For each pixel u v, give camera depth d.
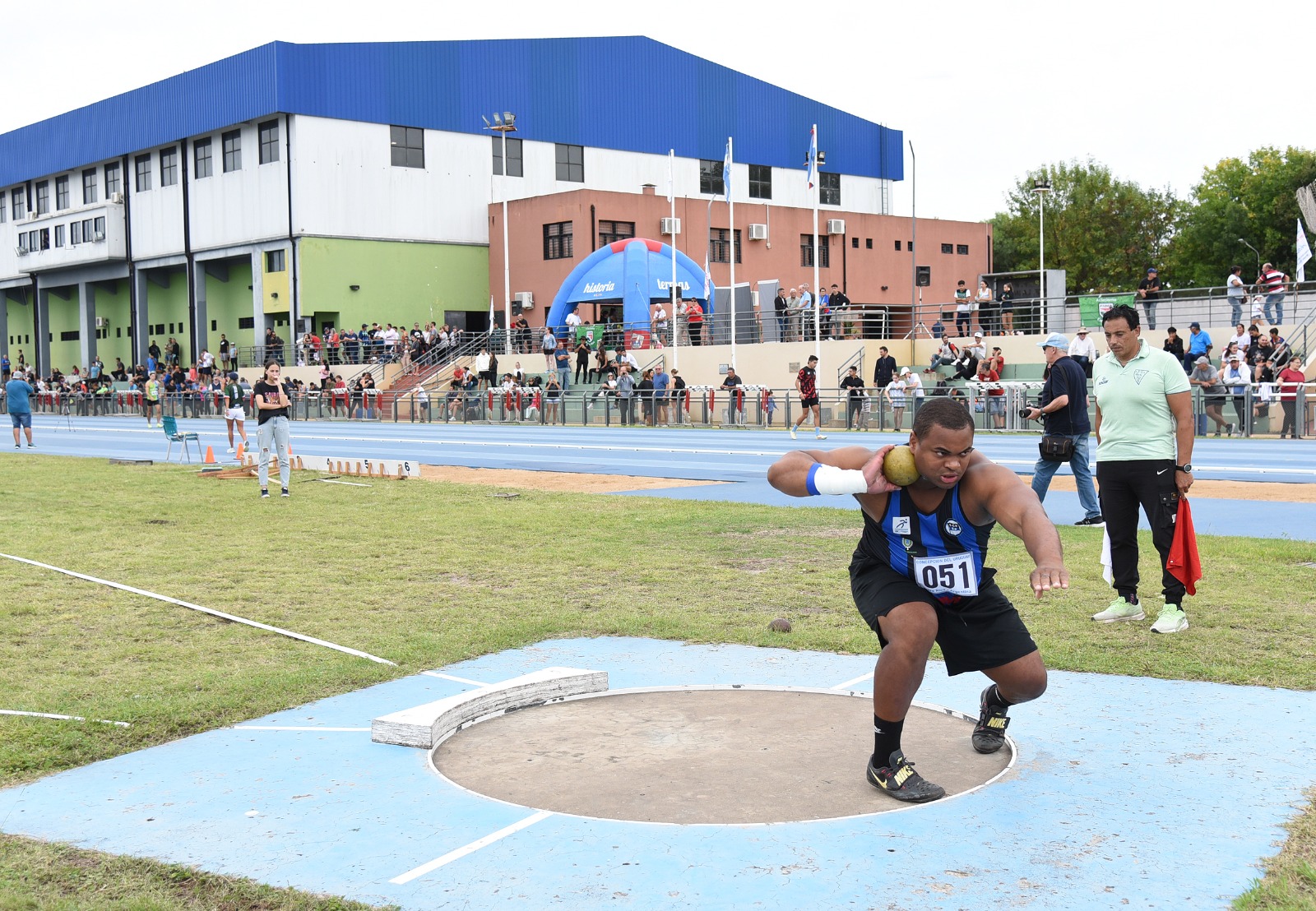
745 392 33.69
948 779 4.73
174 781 4.90
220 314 58.84
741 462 22.23
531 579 9.57
